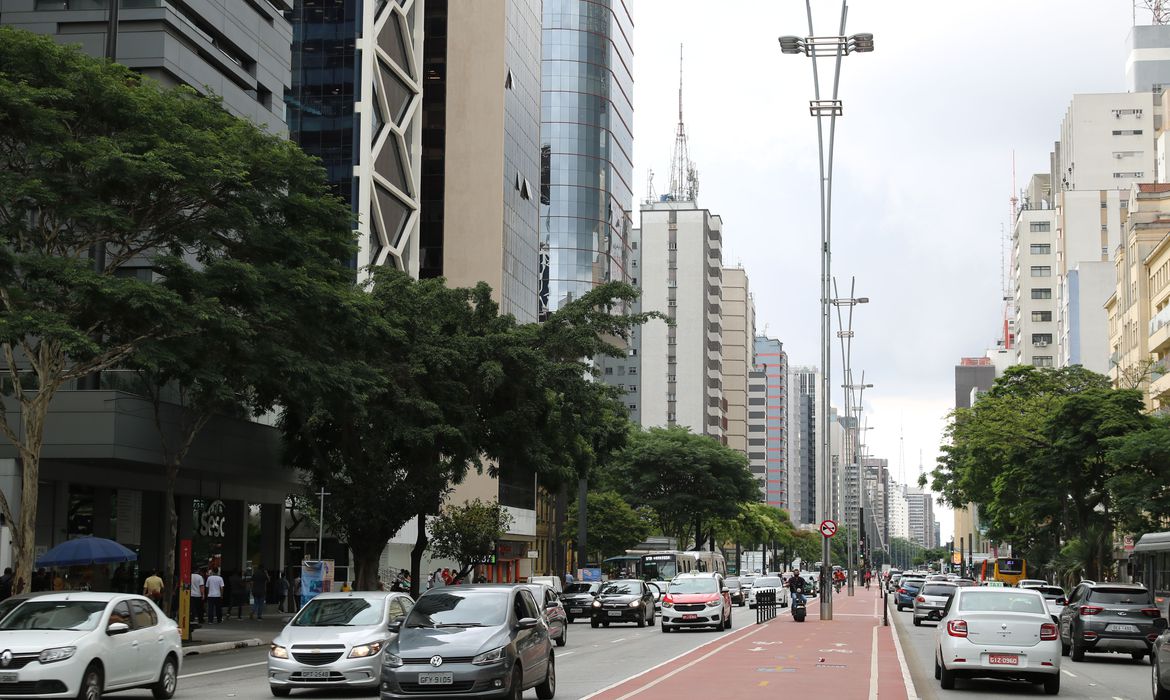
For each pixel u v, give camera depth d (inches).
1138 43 5787.4
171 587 1337.4
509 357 1651.1
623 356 1814.7
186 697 852.0
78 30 1653.5
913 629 1870.1
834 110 2110.0
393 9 2910.9
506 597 770.2
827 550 2137.1
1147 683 1018.1
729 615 1827.0
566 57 5738.2
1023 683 989.2
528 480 3715.6
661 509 3708.2
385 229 2829.7
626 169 6245.1
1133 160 5615.2
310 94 2721.5
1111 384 2741.1
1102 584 1295.5
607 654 1268.5
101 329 1215.6
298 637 847.7
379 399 1594.5
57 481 1624.0
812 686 901.2
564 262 5590.6
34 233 1129.4
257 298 1211.9
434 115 3595.0
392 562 2851.9
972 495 2886.3
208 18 1771.7
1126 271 3590.1
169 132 1152.8
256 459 1855.3
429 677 695.7
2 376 1505.9
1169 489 1998.0
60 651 727.7
